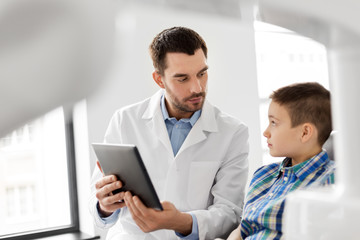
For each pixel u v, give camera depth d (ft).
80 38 0.38
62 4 0.37
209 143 4.85
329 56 0.83
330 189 1.20
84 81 0.38
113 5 0.40
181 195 4.74
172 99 4.59
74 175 7.48
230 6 0.57
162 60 4.46
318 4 0.64
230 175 4.77
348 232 1.08
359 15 0.67
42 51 0.37
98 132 6.97
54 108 0.38
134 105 5.27
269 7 0.61
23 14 0.36
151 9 0.51
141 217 3.65
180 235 4.17
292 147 3.44
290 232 1.28
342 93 0.87
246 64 7.63
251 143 7.97
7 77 0.36
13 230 7.73
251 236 3.47
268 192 3.62
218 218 4.33
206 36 7.35
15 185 7.84
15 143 7.77
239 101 7.86
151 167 4.83
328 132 3.41
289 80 7.04
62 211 7.70
